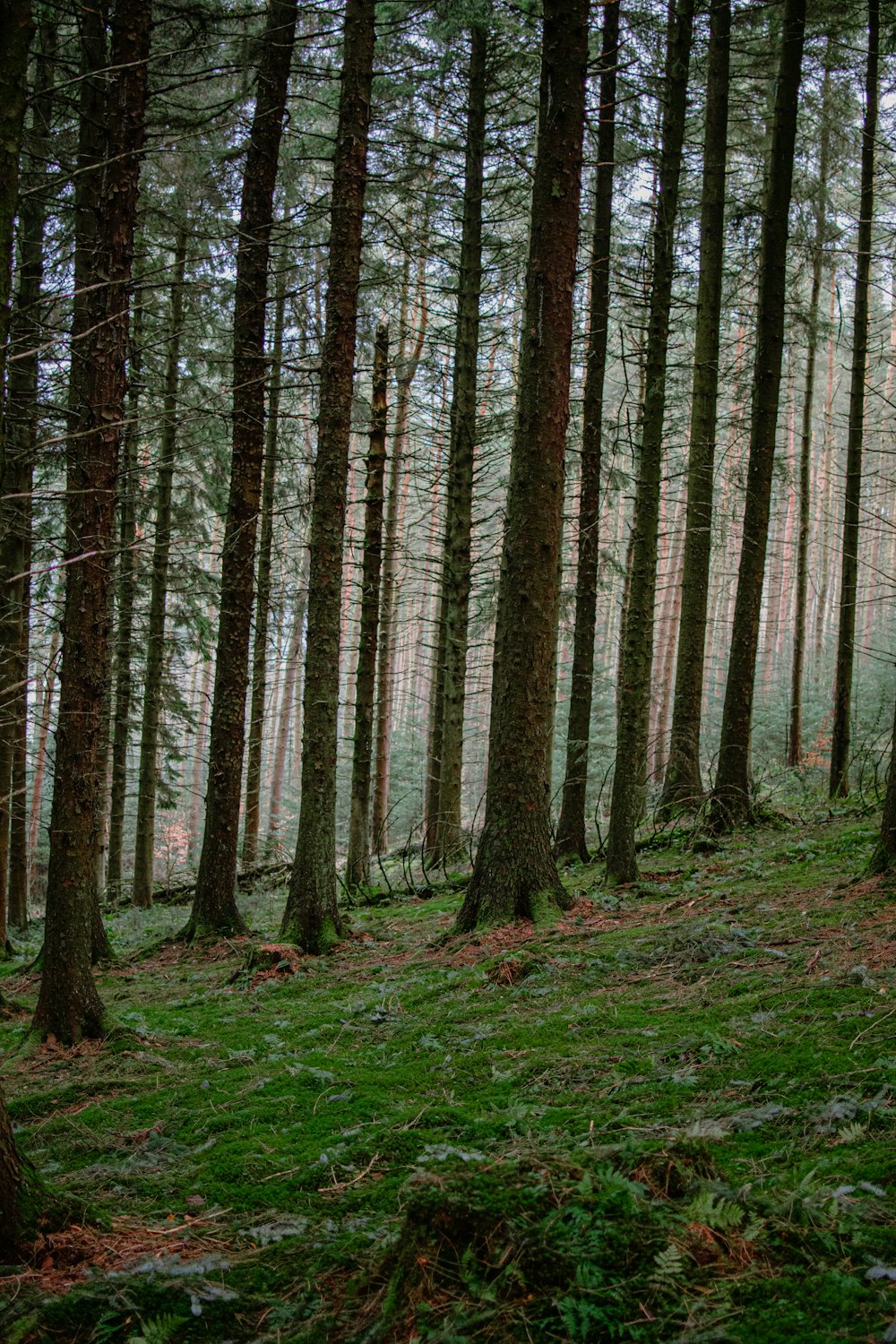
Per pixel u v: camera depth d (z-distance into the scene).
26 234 11.31
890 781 8.03
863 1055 4.38
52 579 14.45
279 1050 6.54
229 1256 3.58
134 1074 6.45
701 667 14.82
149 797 16.56
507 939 8.30
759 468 13.13
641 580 10.68
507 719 9.09
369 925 11.50
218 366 15.80
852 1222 2.96
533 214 9.03
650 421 10.77
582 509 12.75
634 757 10.70
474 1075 5.30
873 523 36.22
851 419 15.29
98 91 10.07
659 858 12.46
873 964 5.64
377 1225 3.61
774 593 37.41
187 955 11.10
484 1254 2.89
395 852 19.77
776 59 15.28
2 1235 3.53
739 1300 2.62
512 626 9.09
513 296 18.55
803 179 17.50
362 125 10.45
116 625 15.54
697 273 14.84
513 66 15.27
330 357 10.52
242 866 19.02
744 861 10.88
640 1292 2.67
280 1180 4.26
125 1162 4.76
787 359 25.81
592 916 8.90
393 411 22.64
